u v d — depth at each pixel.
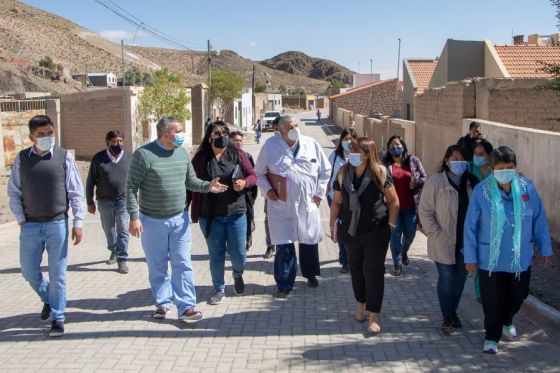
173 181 6.32
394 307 6.95
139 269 8.76
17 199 5.97
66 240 6.09
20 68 50.72
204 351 5.63
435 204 6.00
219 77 54.03
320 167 7.51
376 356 5.50
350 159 6.05
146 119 28.69
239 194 7.16
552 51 21.23
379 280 6.05
